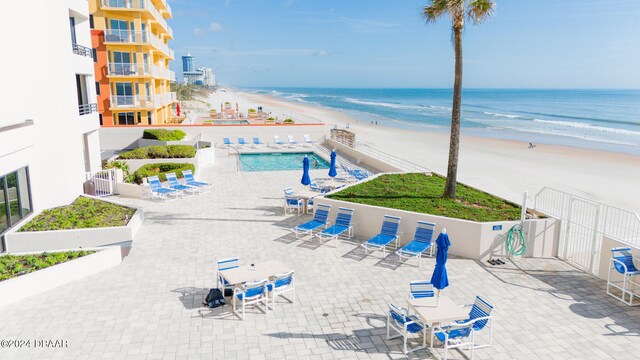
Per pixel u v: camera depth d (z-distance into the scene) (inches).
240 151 1354.6
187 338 351.6
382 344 347.9
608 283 431.8
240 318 384.2
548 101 5492.1
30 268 443.2
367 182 783.1
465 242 526.0
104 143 1375.5
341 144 1381.6
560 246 532.7
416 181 794.2
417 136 2037.4
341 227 585.3
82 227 554.9
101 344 341.4
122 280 457.1
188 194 833.5
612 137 2064.5
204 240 579.8
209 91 7357.3
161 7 1811.0
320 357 329.1
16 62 573.6
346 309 402.6
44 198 634.8
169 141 1254.3
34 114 609.9
